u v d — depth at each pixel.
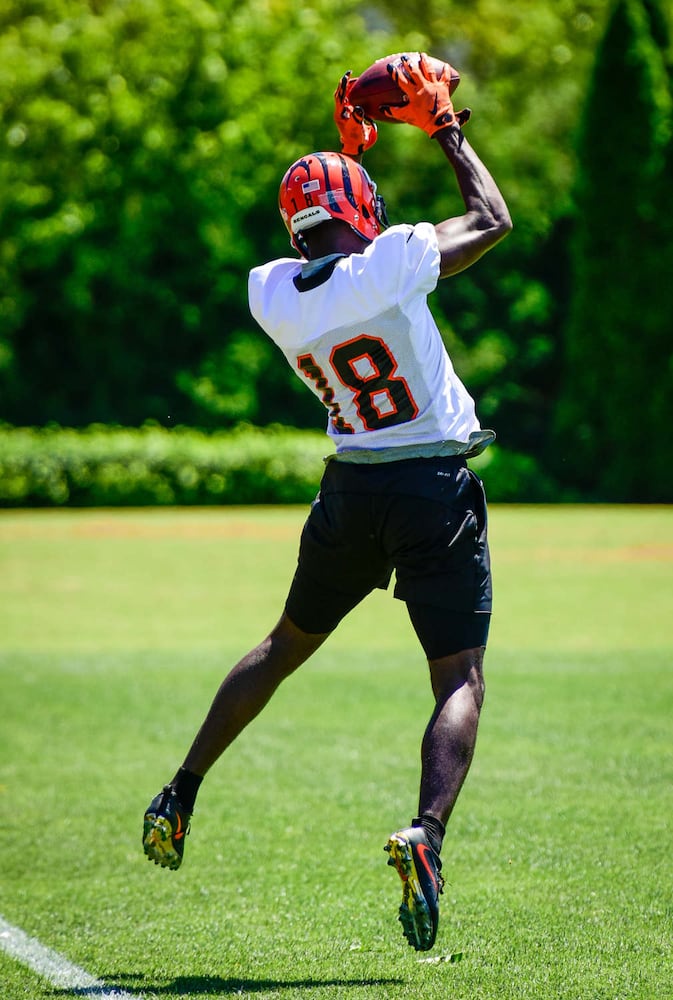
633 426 109.50
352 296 12.88
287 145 119.38
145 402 118.44
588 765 23.25
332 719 28.22
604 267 109.69
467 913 15.31
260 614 47.25
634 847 18.05
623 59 107.19
